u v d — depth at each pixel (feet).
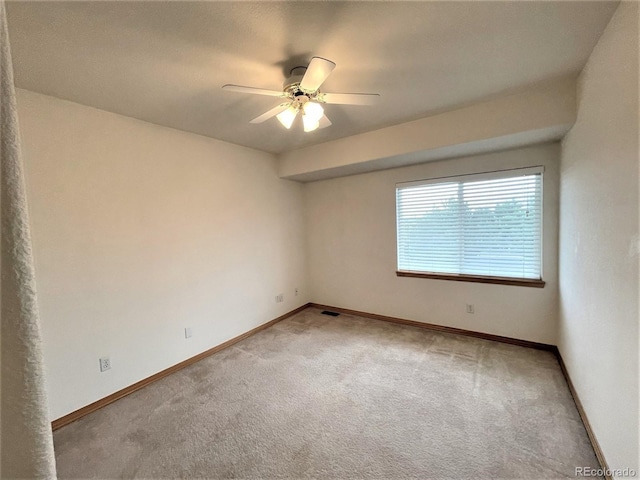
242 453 5.90
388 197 12.59
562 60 6.14
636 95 4.07
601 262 5.41
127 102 7.38
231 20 4.64
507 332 10.41
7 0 4.01
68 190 7.17
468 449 5.80
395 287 12.76
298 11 4.50
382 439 6.14
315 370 9.01
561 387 7.68
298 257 14.76
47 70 5.83
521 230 10.01
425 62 6.07
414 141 9.52
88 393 7.47
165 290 9.20
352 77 6.63
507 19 4.84
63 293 7.09
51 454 1.14
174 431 6.57
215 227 10.71
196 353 10.03
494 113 8.13
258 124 9.28
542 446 5.79
